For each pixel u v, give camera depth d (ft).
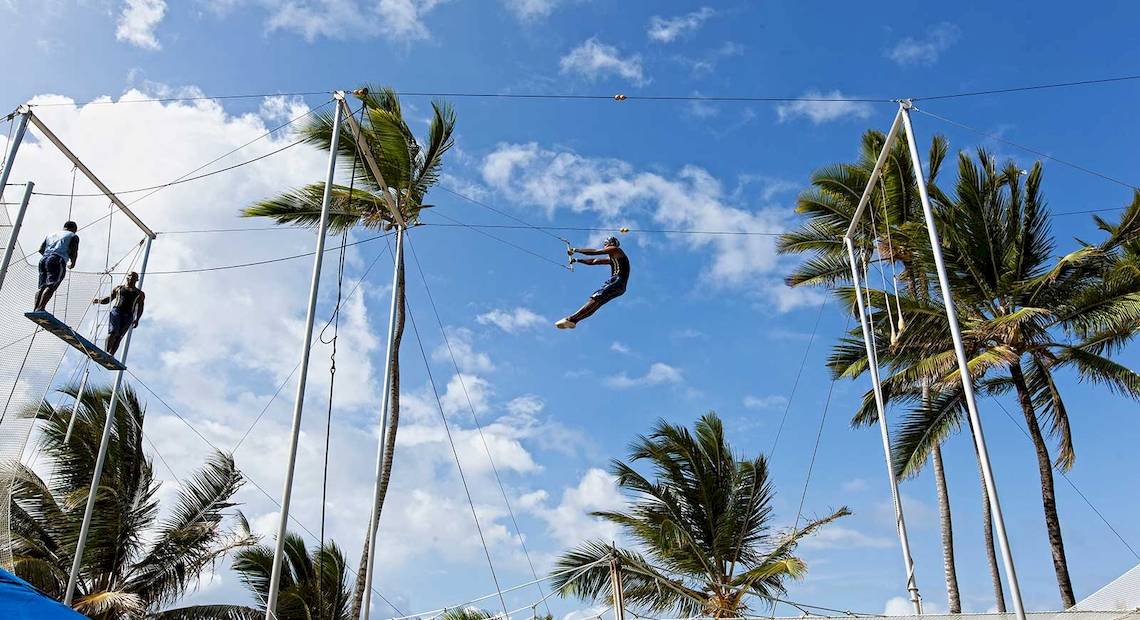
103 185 51.57
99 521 72.95
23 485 72.18
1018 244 70.59
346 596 81.51
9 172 44.78
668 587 75.51
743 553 77.41
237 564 77.82
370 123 62.64
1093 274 69.56
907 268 79.30
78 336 46.34
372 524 54.34
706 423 79.56
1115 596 36.63
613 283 43.01
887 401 76.89
